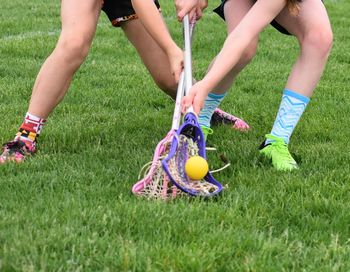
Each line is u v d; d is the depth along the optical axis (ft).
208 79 22.70
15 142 25.89
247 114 35.86
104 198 21.26
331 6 88.89
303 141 30.04
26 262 16.49
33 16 72.59
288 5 24.13
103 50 54.34
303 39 25.98
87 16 25.40
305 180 23.49
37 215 19.52
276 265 16.99
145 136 30.04
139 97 39.11
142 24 26.04
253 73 47.93
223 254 17.33
